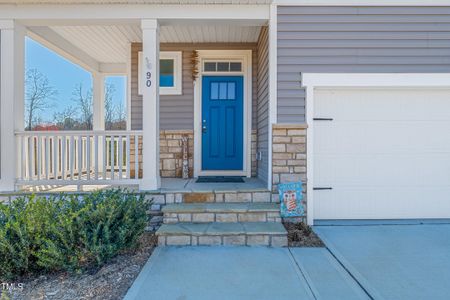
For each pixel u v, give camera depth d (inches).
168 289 105.3
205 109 237.8
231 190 172.2
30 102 560.1
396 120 181.8
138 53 236.2
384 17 172.4
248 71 234.7
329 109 180.5
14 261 110.5
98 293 104.0
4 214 123.4
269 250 139.3
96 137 177.5
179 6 170.7
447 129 182.4
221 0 166.9
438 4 171.8
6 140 171.5
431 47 172.9
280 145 172.7
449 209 183.6
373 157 182.5
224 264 124.8
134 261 128.7
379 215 183.5
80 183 175.3
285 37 172.2
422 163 183.0
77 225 118.5
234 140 237.9
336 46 172.2
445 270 120.1
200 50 235.6
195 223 157.3
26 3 167.0
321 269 120.8
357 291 104.8
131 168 234.5
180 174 233.9
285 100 173.3
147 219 145.7
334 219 182.4
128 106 236.2
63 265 112.9
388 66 172.9
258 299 99.6
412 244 146.5
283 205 169.8
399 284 109.4
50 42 211.0
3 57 169.8
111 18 170.1
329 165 181.8
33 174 187.3
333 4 171.6
